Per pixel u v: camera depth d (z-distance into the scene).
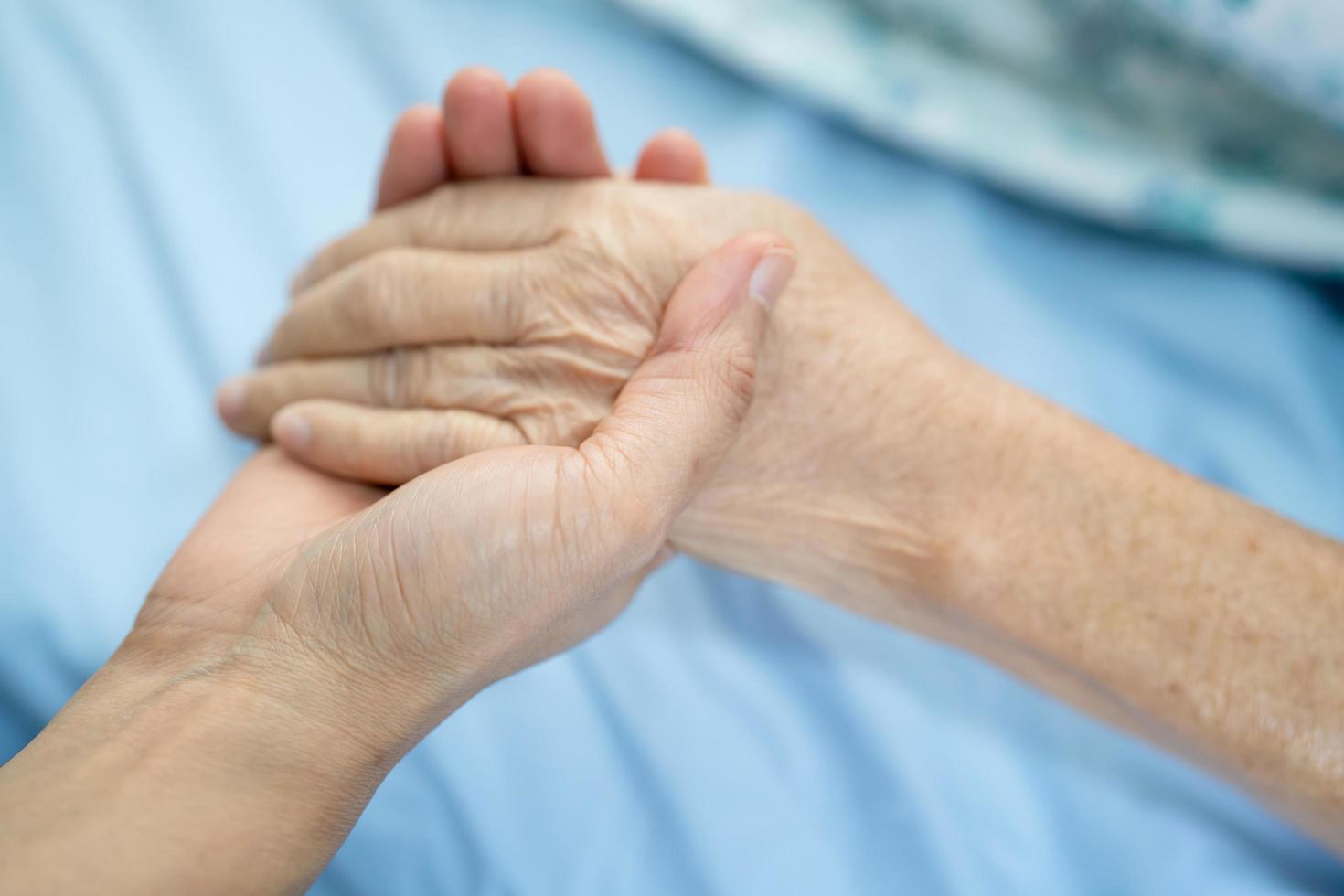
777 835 0.46
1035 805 0.47
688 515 0.46
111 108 0.52
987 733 0.48
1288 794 0.43
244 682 0.40
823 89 0.53
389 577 0.40
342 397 0.47
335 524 0.42
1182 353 0.52
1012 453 0.45
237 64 0.53
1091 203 0.52
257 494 0.45
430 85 0.54
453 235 0.47
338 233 0.52
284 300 0.51
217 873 0.39
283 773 0.39
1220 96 0.51
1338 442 0.51
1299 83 0.50
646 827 0.47
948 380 0.46
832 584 0.47
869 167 0.54
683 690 0.48
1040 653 0.45
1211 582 0.44
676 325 0.43
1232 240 0.52
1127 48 0.51
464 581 0.40
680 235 0.46
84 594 0.47
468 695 0.41
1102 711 0.45
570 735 0.47
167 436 0.49
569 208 0.46
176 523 0.48
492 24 0.55
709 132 0.54
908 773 0.47
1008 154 0.53
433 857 0.46
